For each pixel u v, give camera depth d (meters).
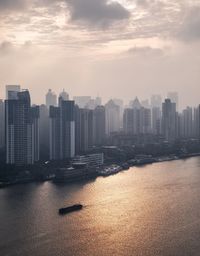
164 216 160.25
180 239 134.75
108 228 146.25
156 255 122.50
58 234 140.25
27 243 132.25
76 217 159.50
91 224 150.62
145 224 150.38
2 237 137.62
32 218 158.38
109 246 129.50
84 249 127.25
